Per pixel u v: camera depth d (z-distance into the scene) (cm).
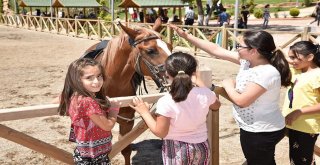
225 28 1211
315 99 274
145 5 2506
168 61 207
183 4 2634
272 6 4816
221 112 630
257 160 245
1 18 3350
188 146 217
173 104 208
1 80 896
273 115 236
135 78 356
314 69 277
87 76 208
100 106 215
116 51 329
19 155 442
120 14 4241
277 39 1533
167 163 223
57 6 3184
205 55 1286
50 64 1148
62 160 255
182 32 311
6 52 1432
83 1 3416
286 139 500
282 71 240
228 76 941
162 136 213
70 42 1806
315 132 277
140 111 229
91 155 222
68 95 216
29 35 2192
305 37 962
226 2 5178
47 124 561
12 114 212
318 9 2548
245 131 243
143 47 309
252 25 2788
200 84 228
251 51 231
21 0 3353
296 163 293
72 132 233
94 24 2045
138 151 458
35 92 773
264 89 224
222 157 441
